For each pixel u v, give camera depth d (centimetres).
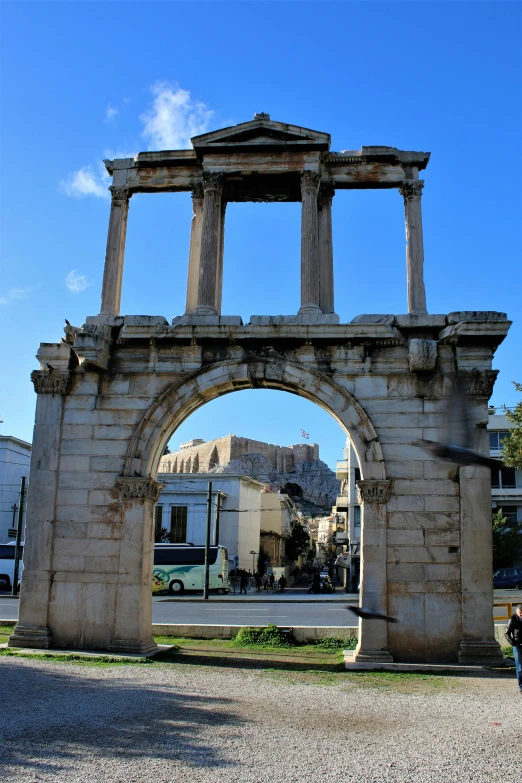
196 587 5203
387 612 1838
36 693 1377
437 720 1222
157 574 5234
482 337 1914
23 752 994
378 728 1164
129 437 1998
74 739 1068
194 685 1513
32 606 1927
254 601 4247
